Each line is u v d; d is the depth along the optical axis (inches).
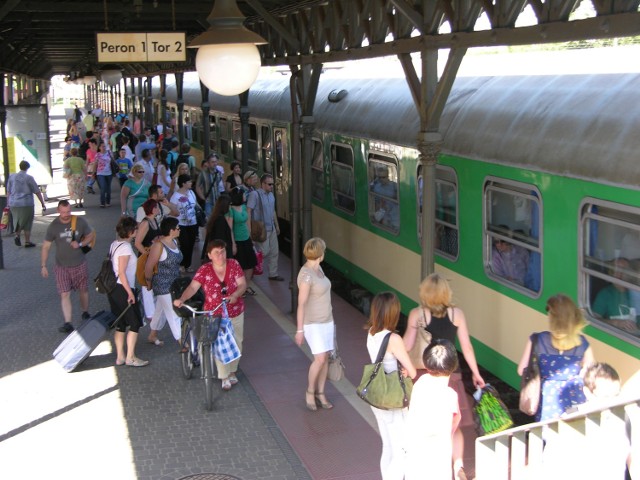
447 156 358.6
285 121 628.7
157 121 1413.6
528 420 312.3
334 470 269.4
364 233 474.3
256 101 723.4
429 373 217.9
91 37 772.6
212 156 602.5
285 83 691.4
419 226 396.5
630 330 252.7
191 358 351.9
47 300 483.5
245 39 238.4
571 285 277.7
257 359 380.2
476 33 257.6
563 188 277.7
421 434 217.6
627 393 252.4
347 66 586.2
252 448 286.2
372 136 446.0
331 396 333.1
